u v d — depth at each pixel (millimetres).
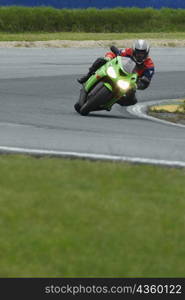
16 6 136125
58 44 109500
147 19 146250
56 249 22156
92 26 140500
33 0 143625
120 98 48562
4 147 35156
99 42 114812
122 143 38031
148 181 29391
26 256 21625
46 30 136625
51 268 21094
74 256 21797
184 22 149125
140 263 21656
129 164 32312
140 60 47719
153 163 32719
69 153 33969
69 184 28297
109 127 44562
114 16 142375
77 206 25719
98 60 49312
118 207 25844
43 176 29266
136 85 47938
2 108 51531
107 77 48062
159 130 44812
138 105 59500
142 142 38812
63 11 138500
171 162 33125
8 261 21281
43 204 25734
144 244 22875
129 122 48125
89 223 24250
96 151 35375
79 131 41906
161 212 25594
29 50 100562
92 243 22719
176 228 24266
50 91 64250
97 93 48438
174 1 154375
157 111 56250
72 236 23125
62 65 86375
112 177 29672
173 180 29781
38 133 40281
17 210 25016
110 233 23531
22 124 43875
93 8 141500
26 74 76375
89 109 49250
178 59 98938
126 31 143375
